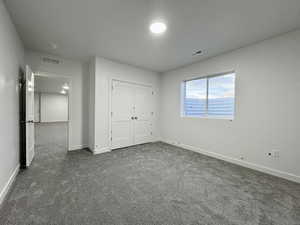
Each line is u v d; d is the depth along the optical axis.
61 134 5.96
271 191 1.93
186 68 4.01
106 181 2.15
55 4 1.72
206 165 2.83
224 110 3.26
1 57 1.66
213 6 1.73
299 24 2.07
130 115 4.16
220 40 2.57
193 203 1.67
